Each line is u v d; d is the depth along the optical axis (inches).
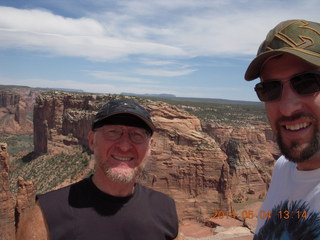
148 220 24.6
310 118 19.9
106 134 25.0
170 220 25.9
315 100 19.6
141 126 25.1
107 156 24.9
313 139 20.1
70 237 22.8
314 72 19.2
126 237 23.6
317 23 19.7
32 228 22.8
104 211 23.8
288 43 19.3
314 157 20.6
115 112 24.2
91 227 23.2
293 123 20.3
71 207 23.5
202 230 140.1
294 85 19.9
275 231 23.1
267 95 21.4
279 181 24.9
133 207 24.6
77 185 24.9
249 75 21.9
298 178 22.4
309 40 18.8
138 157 25.4
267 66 21.0
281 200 23.5
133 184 25.6
